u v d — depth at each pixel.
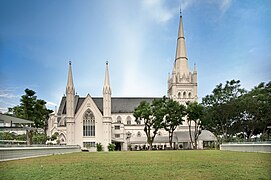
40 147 46.12
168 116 90.12
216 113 88.62
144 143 113.00
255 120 85.88
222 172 17.22
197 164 23.70
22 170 19.67
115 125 112.06
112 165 23.98
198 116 90.56
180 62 125.25
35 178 15.34
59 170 19.67
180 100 122.44
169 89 131.25
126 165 23.80
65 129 104.19
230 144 64.69
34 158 36.97
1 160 31.17
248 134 99.31
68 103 102.50
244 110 83.94
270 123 83.00
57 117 113.31
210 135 112.31
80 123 102.25
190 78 123.62
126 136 115.25
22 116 75.38
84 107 102.94
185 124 117.56
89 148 96.62
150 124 92.38
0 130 48.62
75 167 22.14
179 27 128.50
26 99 80.94
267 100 79.38
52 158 36.97
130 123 122.75
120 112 123.50
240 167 20.11
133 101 127.62
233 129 93.62
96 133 101.75
